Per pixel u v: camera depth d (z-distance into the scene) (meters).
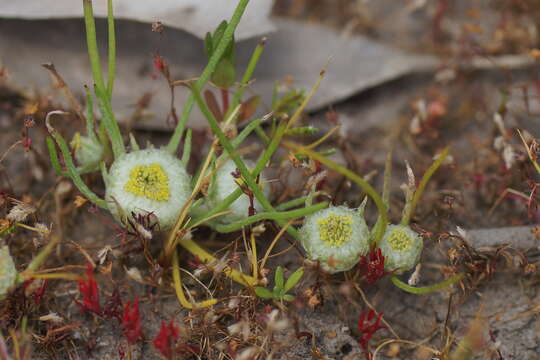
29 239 0.22
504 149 0.23
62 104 0.23
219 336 0.21
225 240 0.22
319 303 0.21
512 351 0.21
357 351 0.21
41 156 0.23
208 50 0.22
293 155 0.21
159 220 0.21
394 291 0.22
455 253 0.21
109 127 0.21
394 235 0.21
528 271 0.21
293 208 0.23
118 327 0.21
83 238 0.22
